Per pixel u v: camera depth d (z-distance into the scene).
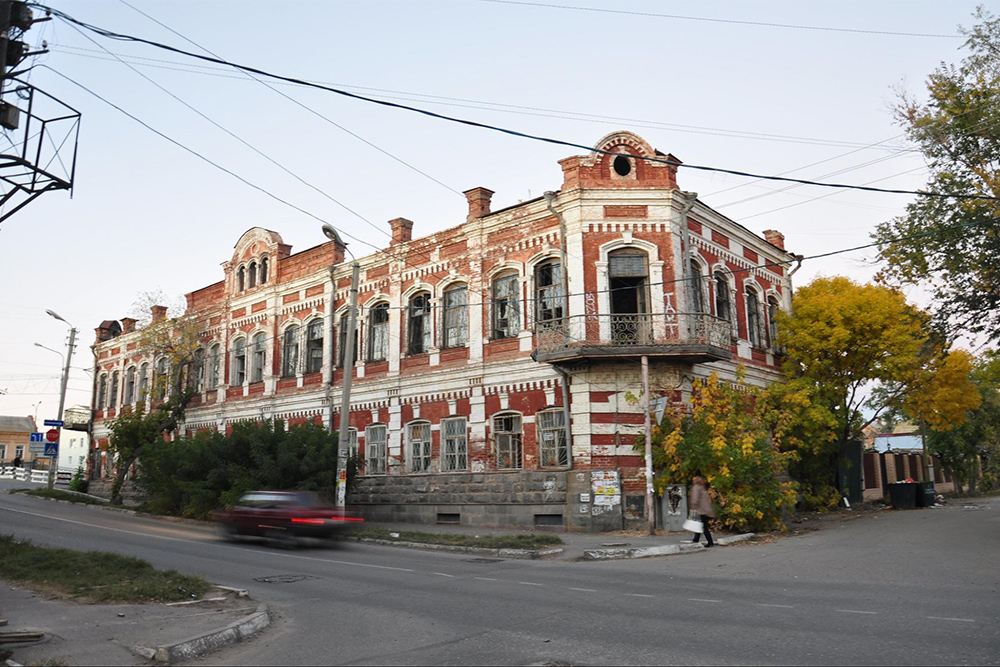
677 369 22.06
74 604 10.22
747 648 7.36
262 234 36.06
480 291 25.72
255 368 35.75
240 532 20.16
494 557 16.92
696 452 20.17
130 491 39.09
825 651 7.15
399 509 26.67
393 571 14.14
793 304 28.73
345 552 18.11
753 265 28.34
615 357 21.45
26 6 10.10
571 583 12.15
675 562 14.91
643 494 21.38
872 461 37.00
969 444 43.31
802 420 25.75
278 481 25.64
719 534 19.78
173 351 37.84
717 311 25.81
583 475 21.58
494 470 24.30
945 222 17.70
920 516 23.92
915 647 7.21
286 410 33.09
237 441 27.34
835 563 13.73
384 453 28.38
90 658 7.62
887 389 30.78
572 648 7.62
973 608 9.05
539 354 22.22
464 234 26.52
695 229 24.83
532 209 24.47
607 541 18.83
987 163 17.56
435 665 7.16
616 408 21.97
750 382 26.55
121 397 47.03
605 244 22.88
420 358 27.55
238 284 37.53
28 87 10.32
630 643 7.72
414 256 28.38
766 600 10.04
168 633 8.51
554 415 23.25
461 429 25.84
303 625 9.34
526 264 24.48
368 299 30.14
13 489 43.44
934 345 18.73
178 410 37.25
